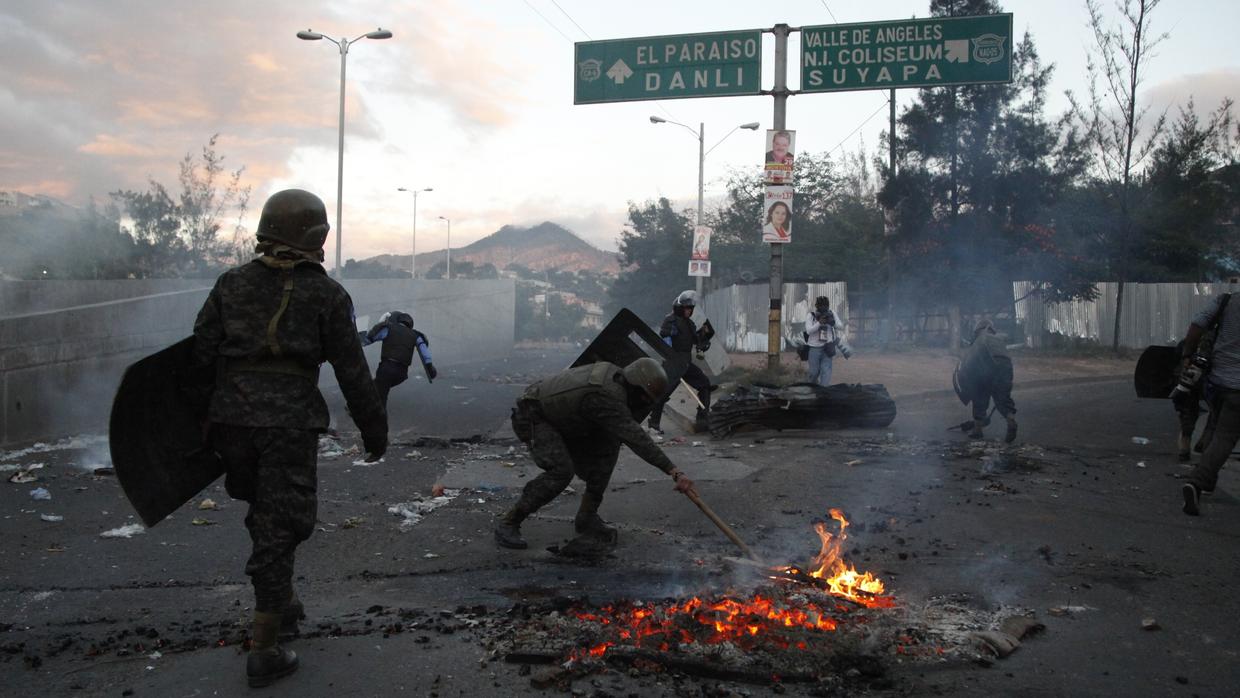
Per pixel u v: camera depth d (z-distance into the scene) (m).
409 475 7.72
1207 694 3.24
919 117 24.05
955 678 3.35
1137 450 9.05
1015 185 23.64
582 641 3.57
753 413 10.23
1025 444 9.43
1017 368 19.80
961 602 4.27
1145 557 5.12
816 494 6.92
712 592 4.32
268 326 3.35
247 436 3.36
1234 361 6.16
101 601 4.31
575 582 4.61
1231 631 3.90
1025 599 4.32
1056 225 27.38
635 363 5.14
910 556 5.13
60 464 8.04
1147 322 26.50
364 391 3.62
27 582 4.59
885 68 13.05
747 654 3.43
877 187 42.88
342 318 3.53
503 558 5.11
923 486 7.21
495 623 3.90
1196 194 31.64
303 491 3.39
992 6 23.81
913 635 3.71
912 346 25.06
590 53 13.87
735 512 6.34
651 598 4.25
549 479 5.23
